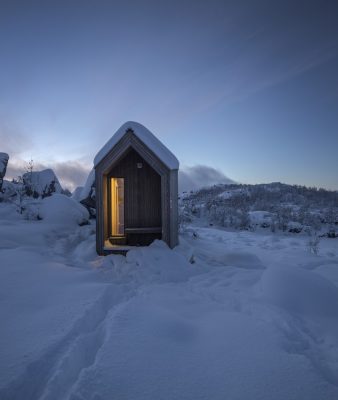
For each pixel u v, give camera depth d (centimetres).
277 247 1357
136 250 724
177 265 673
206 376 257
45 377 254
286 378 255
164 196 759
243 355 292
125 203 847
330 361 298
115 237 838
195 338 332
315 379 255
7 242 779
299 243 1572
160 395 232
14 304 397
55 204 1147
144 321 361
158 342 313
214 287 548
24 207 1193
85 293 448
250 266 808
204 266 737
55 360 274
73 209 1159
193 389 240
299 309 425
